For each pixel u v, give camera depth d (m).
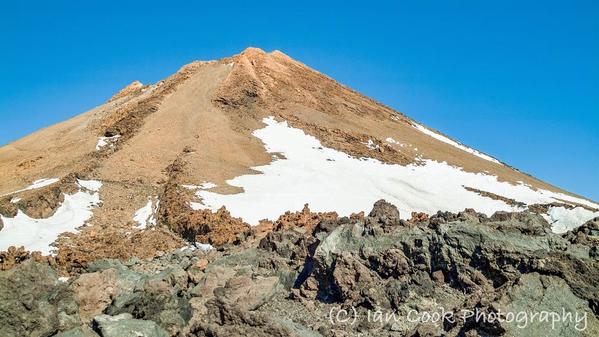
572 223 40.12
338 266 22.97
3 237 39.41
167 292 20.98
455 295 21.19
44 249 37.81
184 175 58.88
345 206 54.91
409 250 23.23
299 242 27.86
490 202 68.00
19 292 18.23
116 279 23.94
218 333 18.72
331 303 22.42
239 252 31.19
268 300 23.00
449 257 22.36
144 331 18.28
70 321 18.67
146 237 42.06
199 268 27.52
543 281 18.80
